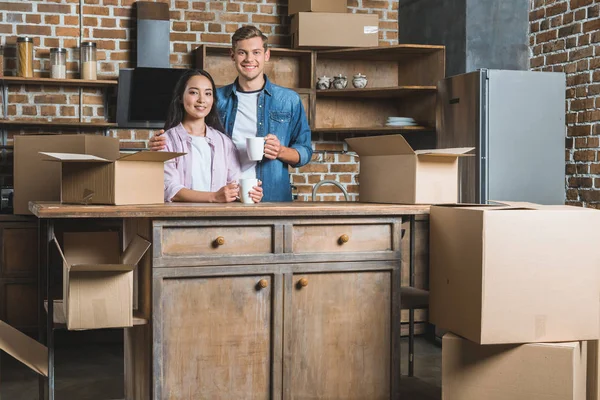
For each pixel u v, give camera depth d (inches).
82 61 200.7
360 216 116.3
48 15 205.5
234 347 110.9
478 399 109.0
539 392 106.0
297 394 114.5
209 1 216.2
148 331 109.0
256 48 149.5
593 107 182.9
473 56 202.4
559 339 106.5
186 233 107.7
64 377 163.0
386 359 119.2
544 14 200.4
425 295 132.6
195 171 129.6
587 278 106.7
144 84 199.9
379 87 211.0
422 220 196.4
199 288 108.8
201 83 130.0
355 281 117.1
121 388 154.8
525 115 181.5
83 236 116.8
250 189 120.6
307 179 225.8
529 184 181.9
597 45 181.2
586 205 185.8
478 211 104.2
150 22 203.6
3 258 185.0
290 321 113.1
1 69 194.2
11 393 149.8
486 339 103.9
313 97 215.5
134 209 103.2
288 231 112.5
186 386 108.5
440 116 198.4
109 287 101.7
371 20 211.2
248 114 153.5
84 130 207.8
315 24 208.5
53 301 119.3
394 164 122.9
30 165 169.8
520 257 104.3
